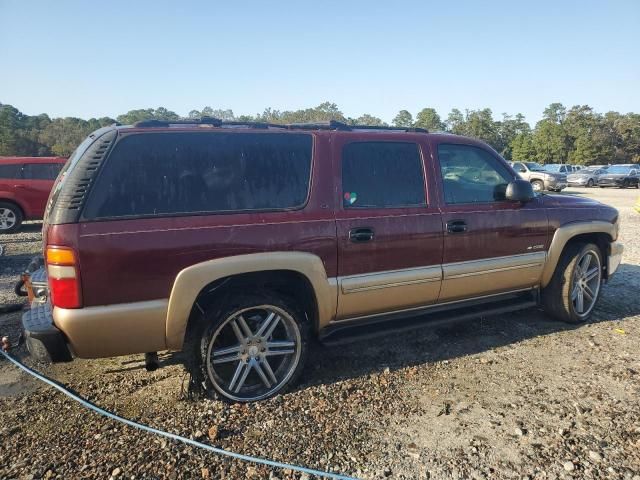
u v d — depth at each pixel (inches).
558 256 181.2
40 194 454.0
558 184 1032.8
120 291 111.2
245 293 127.3
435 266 153.5
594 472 100.7
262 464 102.4
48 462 102.7
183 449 107.1
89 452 106.2
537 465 103.0
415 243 148.3
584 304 196.4
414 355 161.2
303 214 132.1
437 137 161.6
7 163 442.9
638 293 237.5
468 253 159.8
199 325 123.3
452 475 99.9
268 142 133.5
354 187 142.1
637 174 1273.4
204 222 119.2
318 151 138.8
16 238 414.9
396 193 148.8
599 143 3312.0
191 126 130.3
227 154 127.2
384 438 112.8
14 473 99.1
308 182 135.5
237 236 122.0
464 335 179.9
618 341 173.9
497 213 165.2
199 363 124.3
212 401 126.7
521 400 130.9
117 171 114.2
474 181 167.6
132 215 113.1
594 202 199.9
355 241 137.6
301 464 102.7
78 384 140.0
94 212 109.9
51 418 120.9
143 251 112.0
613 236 199.8
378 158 148.2
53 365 152.7
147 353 124.7
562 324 192.1
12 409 125.7
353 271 139.3
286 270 130.1
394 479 98.5
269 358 140.0
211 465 101.8
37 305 129.5
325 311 136.6
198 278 117.1
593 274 196.4
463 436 113.8
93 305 109.5
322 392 134.8
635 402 129.4
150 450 106.7
